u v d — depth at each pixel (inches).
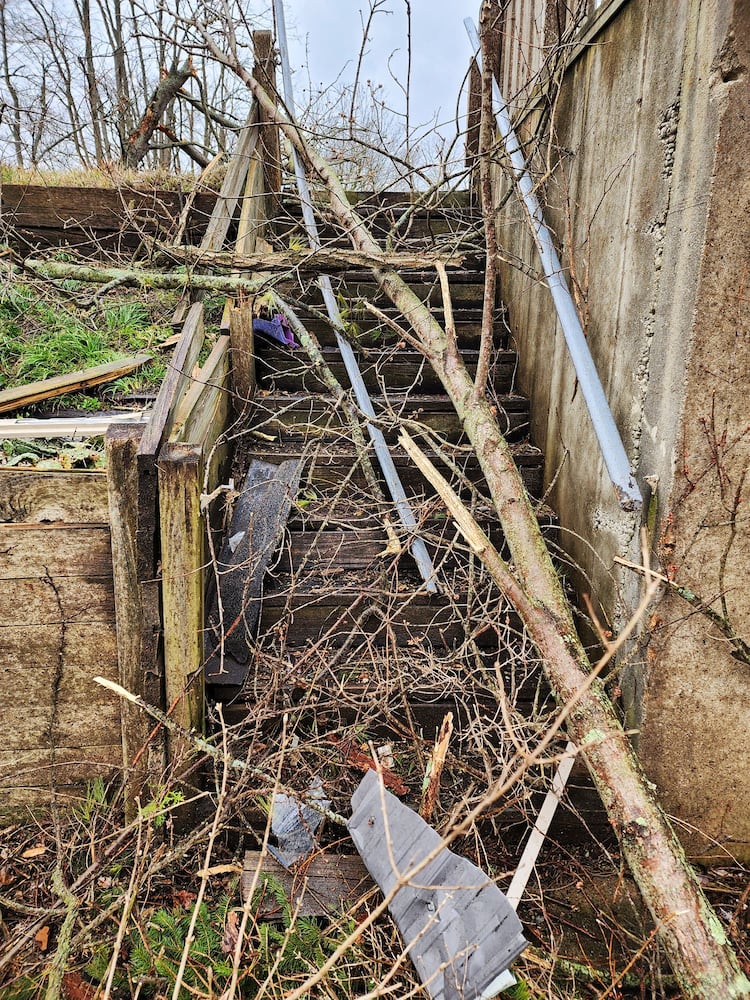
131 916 75.2
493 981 62.1
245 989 71.5
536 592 86.9
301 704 94.5
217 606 111.9
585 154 117.4
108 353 150.9
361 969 73.2
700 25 76.6
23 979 75.8
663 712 90.6
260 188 193.9
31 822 97.5
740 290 77.3
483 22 92.2
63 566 90.4
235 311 147.7
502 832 92.5
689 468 83.0
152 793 94.2
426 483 142.6
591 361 105.2
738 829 94.7
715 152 73.7
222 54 165.2
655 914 62.7
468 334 178.1
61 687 94.5
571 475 124.2
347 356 153.3
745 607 87.6
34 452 115.5
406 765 97.2
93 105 279.3
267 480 135.0
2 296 159.6
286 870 82.9
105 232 195.6
